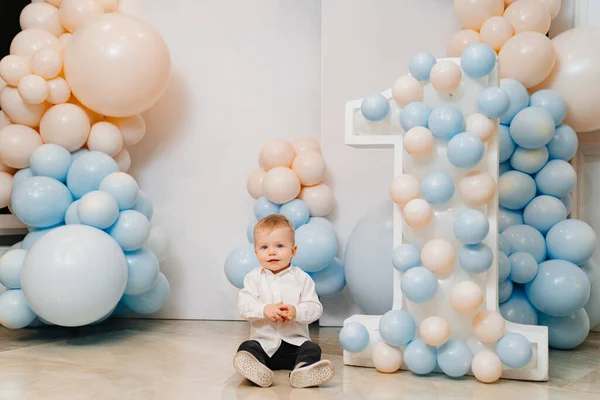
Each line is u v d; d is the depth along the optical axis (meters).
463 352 2.66
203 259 4.13
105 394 2.43
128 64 3.43
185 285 4.14
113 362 2.96
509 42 3.29
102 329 3.76
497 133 2.75
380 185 3.89
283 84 4.11
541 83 3.42
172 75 4.17
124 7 4.19
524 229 3.32
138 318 4.14
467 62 2.73
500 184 3.36
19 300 3.31
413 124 2.79
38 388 2.51
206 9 4.16
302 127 4.10
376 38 3.91
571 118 3.41
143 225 3.40
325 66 3.95
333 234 3.63
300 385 2.54
